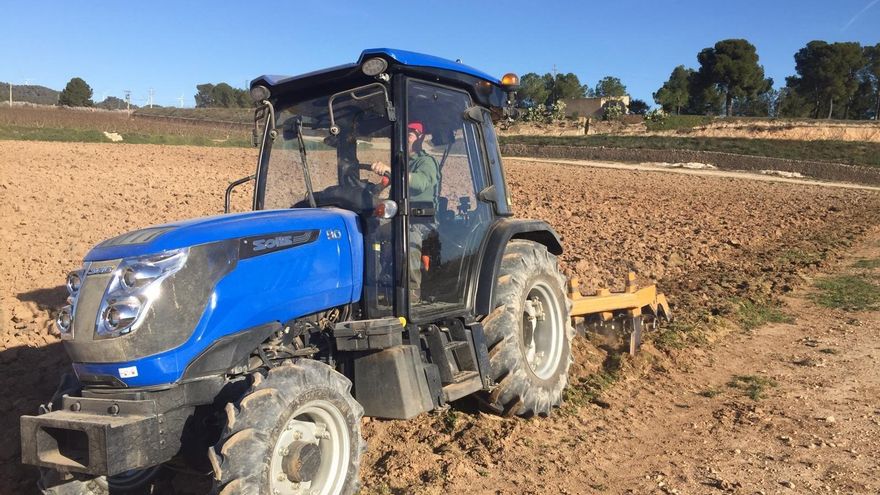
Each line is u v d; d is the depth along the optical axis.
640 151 50.25
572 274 11.16
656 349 7.53
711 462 4.93
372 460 4.85
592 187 29.44
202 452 3.75
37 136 37.16
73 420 3.41
